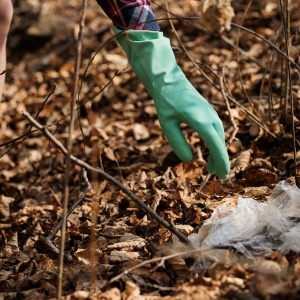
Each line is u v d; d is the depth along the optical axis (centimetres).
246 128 462
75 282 270
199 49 693
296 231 261
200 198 350
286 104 416
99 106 635
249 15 743
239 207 278
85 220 369
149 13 293
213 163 279
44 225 369
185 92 273
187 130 493
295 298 220
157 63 281
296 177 321
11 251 351
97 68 727
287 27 392
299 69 324
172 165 438
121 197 384
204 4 306
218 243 261
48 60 790
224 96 408
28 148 584
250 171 368
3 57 330
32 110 677
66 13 884
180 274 258
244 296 229
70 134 226
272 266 238
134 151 498
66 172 227
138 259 279
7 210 452
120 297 245
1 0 311
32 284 283
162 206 351
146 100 632
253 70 584
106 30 821
